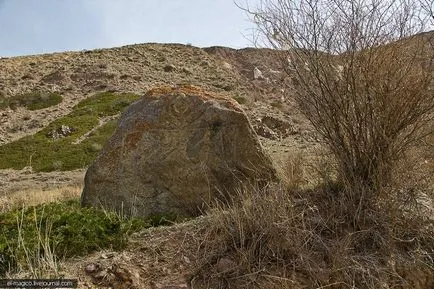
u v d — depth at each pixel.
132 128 5.58
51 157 23.75
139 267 3.78
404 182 4.37
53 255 3.79
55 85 39.53
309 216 4.20
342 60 4.18
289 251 3.79
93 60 45.53
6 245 3.84
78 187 14.27
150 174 5.38
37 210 4.57
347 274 3.68
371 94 4.14
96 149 24.41
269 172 5.22
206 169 5.25
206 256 3.83
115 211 5.01
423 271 3.85
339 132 4.34
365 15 4.10
